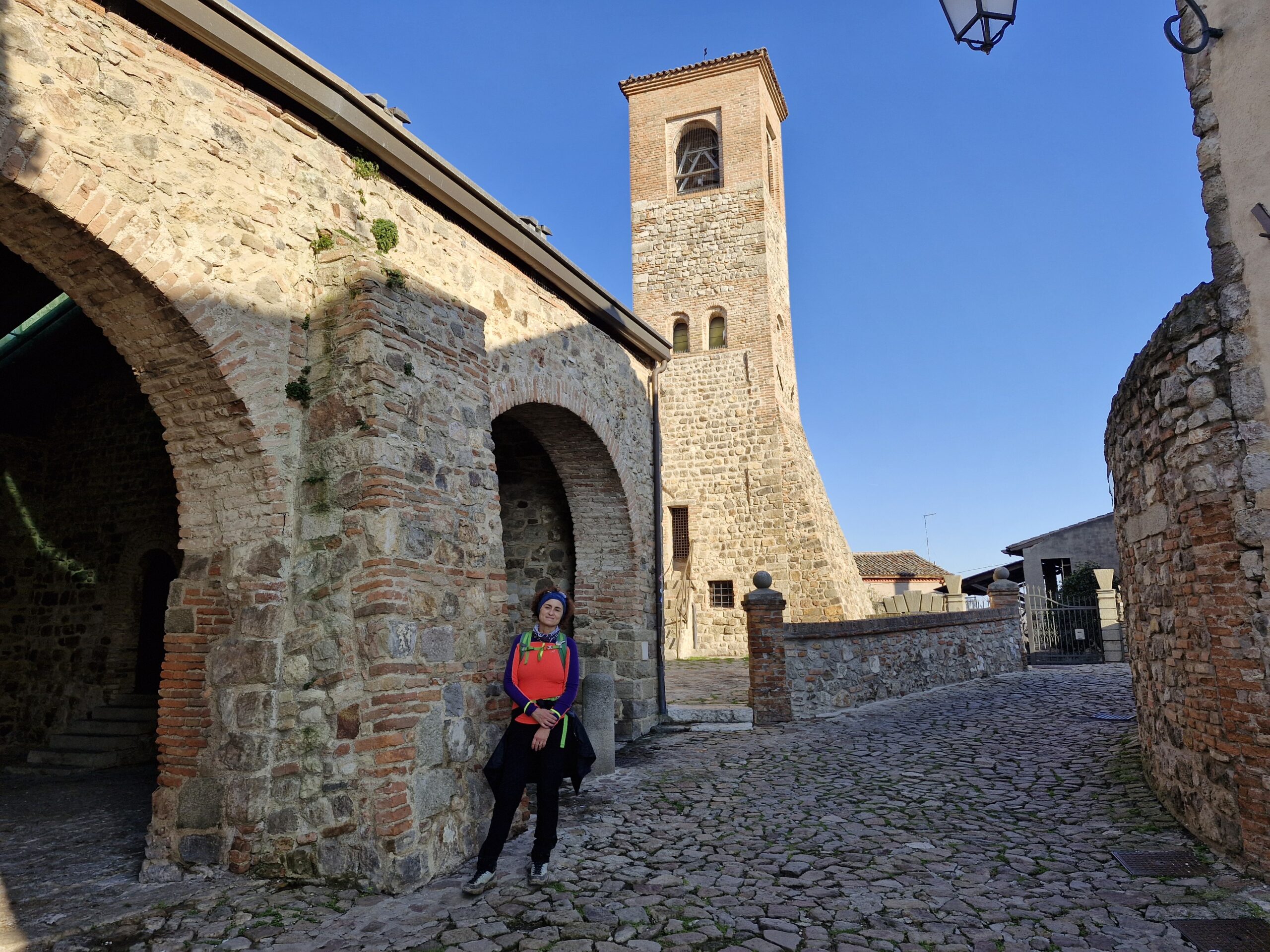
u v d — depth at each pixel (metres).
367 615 4.69
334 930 3.87
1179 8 4.99
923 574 36.66
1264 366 4.39
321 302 5.34
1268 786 4.22
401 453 5.09
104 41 4.32
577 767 4.82
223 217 4.88
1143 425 5.63
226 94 5.00
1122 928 3.77
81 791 7.68
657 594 10.56
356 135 5.76
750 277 22.30
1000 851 4.98
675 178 23.89
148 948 3.70
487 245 7.44
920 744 8.60
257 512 5.03
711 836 5.41
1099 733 8.68
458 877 4.64
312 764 4.66
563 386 8.50
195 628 4.99
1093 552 26.47
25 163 3.87
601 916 4.03
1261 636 4.31
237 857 4.61
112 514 10.54
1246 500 4.42
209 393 4.89
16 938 3.81
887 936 3.76
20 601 10.60
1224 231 4.63
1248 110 4.55
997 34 4.57
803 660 10.66
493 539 5.91
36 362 9.88
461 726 5.17
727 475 21.28
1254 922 3.74
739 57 23.02
